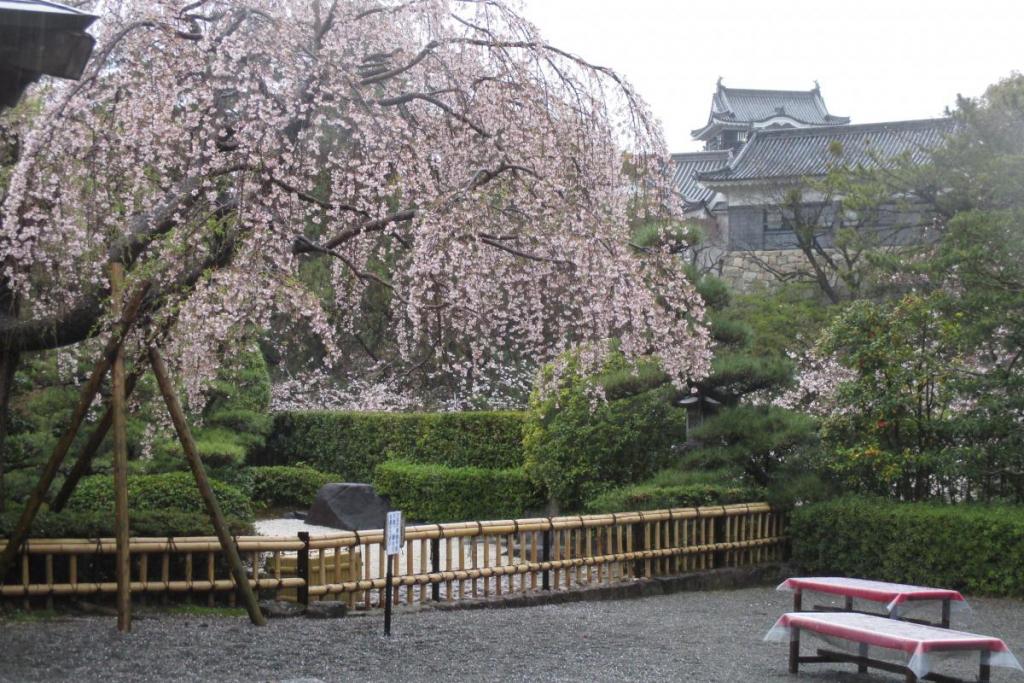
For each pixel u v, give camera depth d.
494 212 7.78
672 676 5.44
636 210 8.06
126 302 6.28
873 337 10.09
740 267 22.50
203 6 7.53
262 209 6.71
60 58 4.52
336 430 16.89
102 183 6.55
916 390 9.80
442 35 7.62
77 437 9.89
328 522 13.23
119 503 5.80
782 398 12.09
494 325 8.09
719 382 10.23
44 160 6.34
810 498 10.23
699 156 27.62
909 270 12.73
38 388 9.41
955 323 9.62
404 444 15.59
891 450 10.04
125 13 6.94
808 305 18.09
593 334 8.02
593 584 8.51
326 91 6.78
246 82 6.58
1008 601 8.59
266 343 18.66
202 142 6.85
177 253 6.21
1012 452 9.29
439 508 13.73
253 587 6.76
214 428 14.55
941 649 4.88
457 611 7.32
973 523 8.86
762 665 5.88
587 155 7.47
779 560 10.17
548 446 11.99
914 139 22.83
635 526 8.94
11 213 6.11
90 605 6.29
